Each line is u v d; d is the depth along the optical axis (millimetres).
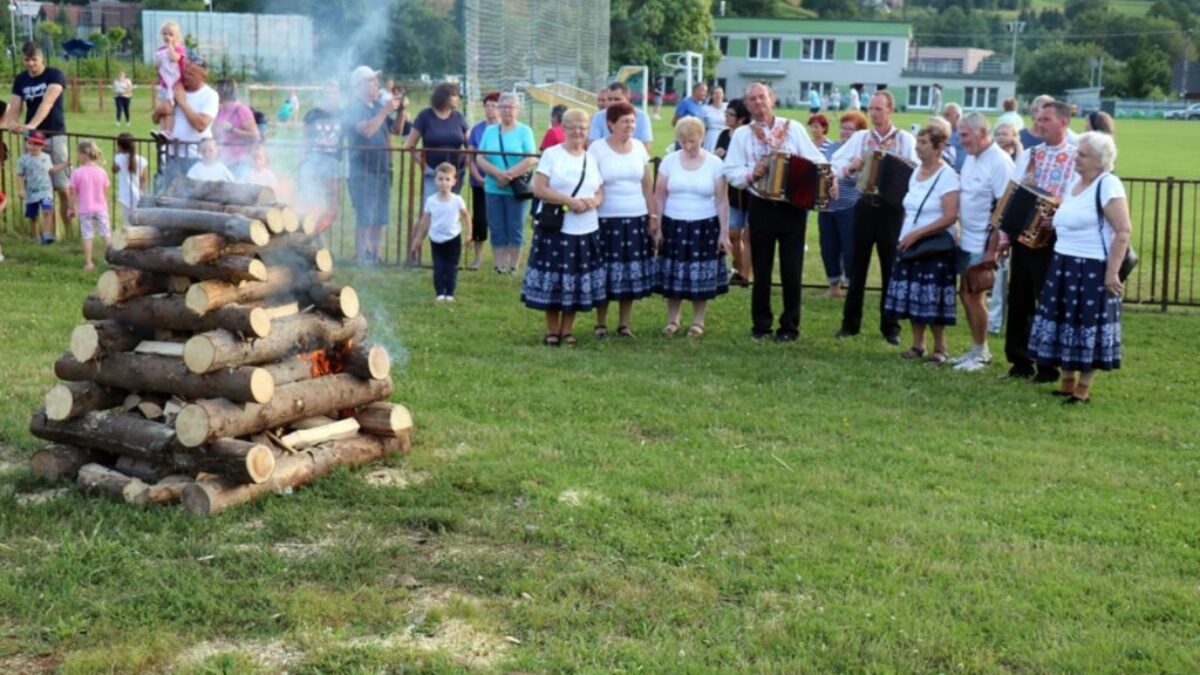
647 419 8070
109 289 6195
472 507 6262
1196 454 7703
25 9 48406
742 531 6023
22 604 5008
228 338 6070
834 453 7457
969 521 6277
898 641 4895
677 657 4715
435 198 11914
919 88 94938
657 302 12453
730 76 96062
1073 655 4812
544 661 4684
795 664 4676
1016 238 9273
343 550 5645
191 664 4605
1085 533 6176
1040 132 9430
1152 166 33500
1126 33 119875
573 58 33531
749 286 13367
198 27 27406
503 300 12242
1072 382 9055
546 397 8484
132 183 13141
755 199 10719
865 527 6113
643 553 5727
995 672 4676
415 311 11547
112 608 4988
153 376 6191
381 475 6723
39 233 14094
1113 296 8680
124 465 6336
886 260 10805
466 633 4922
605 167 10320
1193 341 11352
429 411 8008
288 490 6301
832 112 73750
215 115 12547
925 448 7656
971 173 9750
